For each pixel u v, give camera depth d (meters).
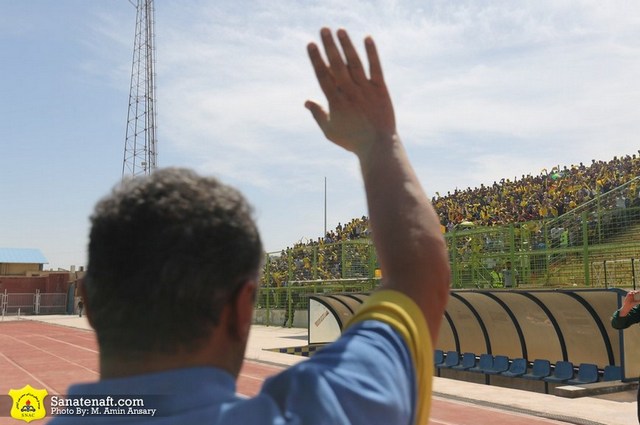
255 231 0.90
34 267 63.75
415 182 1.06
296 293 33.53
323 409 0.76
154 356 0.82
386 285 0.98
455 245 20.30
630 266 16.84
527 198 32.28
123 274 0.81
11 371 17.22
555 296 14.30
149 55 49.03
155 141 47.84
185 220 0.82
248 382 14.68
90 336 31.28
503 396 12.18
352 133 1.11
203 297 0.82
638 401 6.61
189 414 0.76
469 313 17.55
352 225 40.56
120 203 0.83
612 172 31.84
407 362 0.87
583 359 14.54
